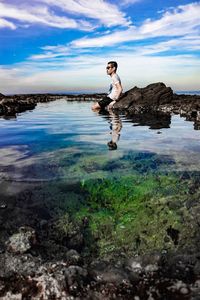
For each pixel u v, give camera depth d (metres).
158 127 8.55
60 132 7.64
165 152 5.47
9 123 9.54
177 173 4.40
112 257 2.91
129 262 2.69
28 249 2.84
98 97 31.88
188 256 2.74
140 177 4.28
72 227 3.33
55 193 3.91
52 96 35.12
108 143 6.25
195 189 3.92
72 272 2.47
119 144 6.14
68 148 5.80
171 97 15.22
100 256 2.95
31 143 6.29
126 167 4.65
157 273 2.52
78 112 13.69
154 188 3.98
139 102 14.63
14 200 3.75
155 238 3.14
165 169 4.55
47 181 4.20
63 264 2.61
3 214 3.48
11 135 7.26
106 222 3.42
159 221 3.36
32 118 11.11
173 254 2.85
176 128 8.34
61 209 3.62
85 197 3.85
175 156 5.21
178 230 3.21
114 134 7.32
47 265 2.60
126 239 3.16
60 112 13.78
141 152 5.48
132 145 6.04
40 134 7.35
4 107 14.58
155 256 2.71
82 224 3.40
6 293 2.33
